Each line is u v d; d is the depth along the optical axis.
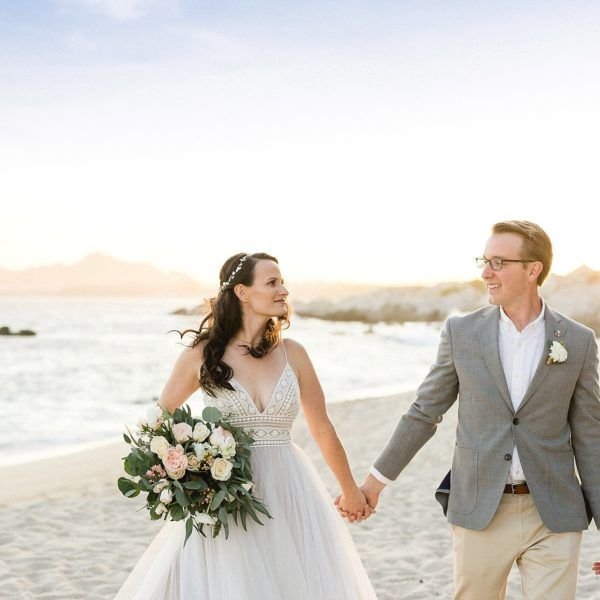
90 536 6.40
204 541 3.15
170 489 2.96
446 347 3.38
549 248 3.24
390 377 25.11
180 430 3.05
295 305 105.94
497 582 3.28
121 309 131.12
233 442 3.03
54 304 176.75
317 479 3.45
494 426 3.22
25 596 4.99
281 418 3.36
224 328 3.37
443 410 3.48
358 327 77.56
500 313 3.29
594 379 3.22
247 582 3.08
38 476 8.82
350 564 3.35
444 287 106.00
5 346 43.19
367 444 11.06
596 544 5.84
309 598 3.16
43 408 17.92
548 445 3.18
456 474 3.32
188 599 3.08
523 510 3.20
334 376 25.55
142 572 3.29
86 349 41.19
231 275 3.37
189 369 3.40
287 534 3.21
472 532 3.26
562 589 3.14
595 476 3.22
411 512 7.05
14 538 6.33
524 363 3.22
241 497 3.09
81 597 4.99
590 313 70.56
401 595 4.95
